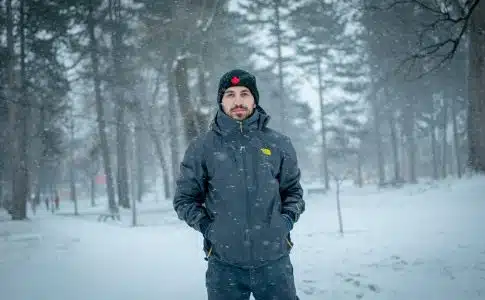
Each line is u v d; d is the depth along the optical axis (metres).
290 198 2.37
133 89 23.03
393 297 4.07
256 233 2.17
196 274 4.90
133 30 21.64
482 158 18.09
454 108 47.28
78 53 23.14
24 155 21.44
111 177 30.66
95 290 4.34
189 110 10.50
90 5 23.52
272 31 38.12
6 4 20.53
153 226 16.42
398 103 40.84
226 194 2.20
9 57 20.33
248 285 2.23
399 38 23.66
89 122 30.80
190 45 11.04
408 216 12.32
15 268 5.70
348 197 26.05
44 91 22.59
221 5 12.14
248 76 2.38
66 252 7.14
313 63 40.03
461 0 17.66
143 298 3.95
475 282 4.49
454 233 8.01
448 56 12.65
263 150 2.28
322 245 7.70
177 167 32.41
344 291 4.25
